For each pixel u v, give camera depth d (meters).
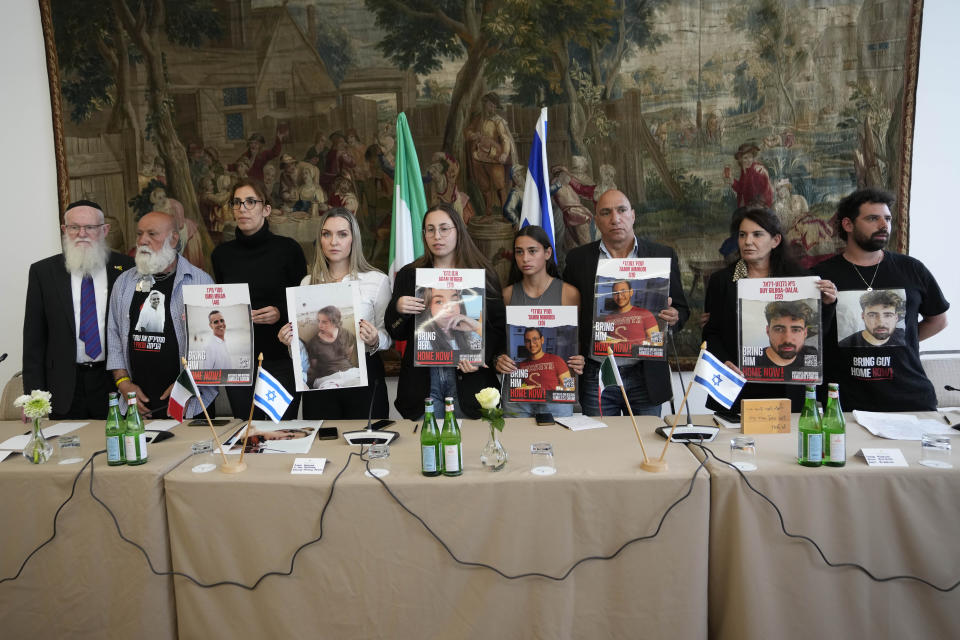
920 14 3.54
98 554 1.86
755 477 1.75
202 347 2.35
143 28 3.79
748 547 1.75
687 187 3.73
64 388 2.80
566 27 3.67
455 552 1.78
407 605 1.80
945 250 3.81
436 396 2.69
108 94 3.83
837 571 1.75
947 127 3.73
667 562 1.76
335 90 3.77
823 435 1.80
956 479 1.73
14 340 4.03
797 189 3.70
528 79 3.71
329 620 1.81
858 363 2.52
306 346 2.33
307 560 1.80
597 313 2.47
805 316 2.23
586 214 3.76
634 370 2.80
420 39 3.72
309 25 3.75
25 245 3.99
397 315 2.60
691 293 3.79
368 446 2.12
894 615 1.75
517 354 2.36
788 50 3.63
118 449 1.90
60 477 1.85
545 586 1.78
